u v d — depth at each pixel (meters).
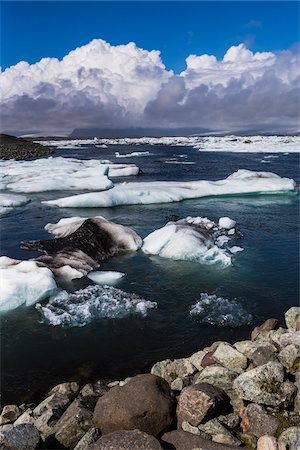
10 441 5.12
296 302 10.77
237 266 13.46
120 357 8.41
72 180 31.64
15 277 11.27
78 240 14.69
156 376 6.02
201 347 8.73
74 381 7.63
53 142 148.62
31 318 10.10
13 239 16.84
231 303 10.66
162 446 4.87
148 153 72.38
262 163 48.88
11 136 85.50
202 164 49.03
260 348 6.88
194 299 11.05
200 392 5.48
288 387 5.59
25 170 39.22
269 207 23.64
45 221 20.19
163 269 13.33
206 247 14.70
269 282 12.12
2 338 9.20
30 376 7.81
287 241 16.25
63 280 12.38
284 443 4.72
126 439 4.75
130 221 20.09
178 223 17.91
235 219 20.33
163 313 10.26
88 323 9.80
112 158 61.66
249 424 5.35
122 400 5.54
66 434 5.59
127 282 12.28
